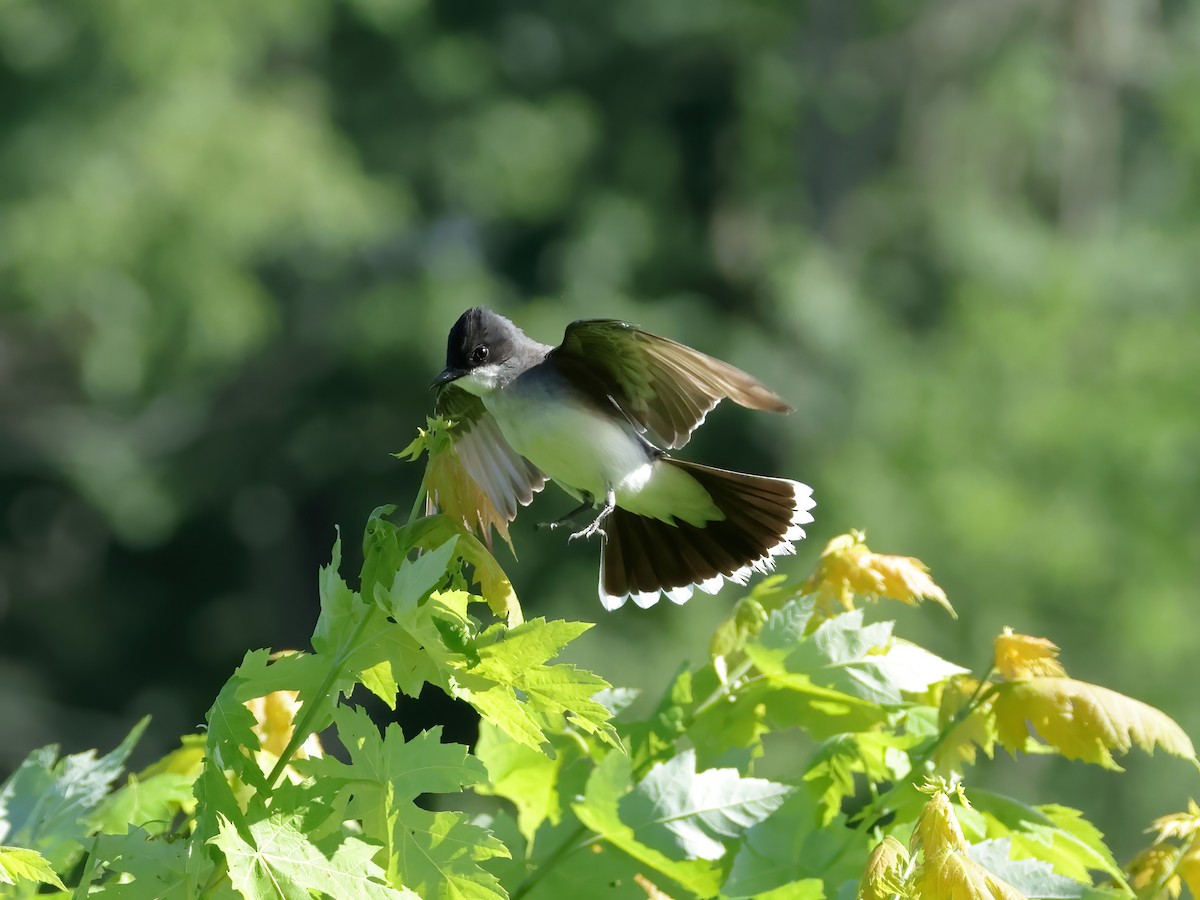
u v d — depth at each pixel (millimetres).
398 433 22969
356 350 22094
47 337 21266
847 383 20500
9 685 23500
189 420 23328
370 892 2283
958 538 17688
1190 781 15008
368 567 2541
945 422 19250
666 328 21812
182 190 20062
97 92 20141
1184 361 19281
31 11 19516
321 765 2445
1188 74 23875
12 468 22750
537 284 24281
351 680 2502
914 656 3104
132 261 20125
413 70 23578
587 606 18344
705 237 24109
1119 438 18500
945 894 2266
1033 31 24766
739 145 24938
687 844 2836
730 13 24703
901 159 24703
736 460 20531
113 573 24594
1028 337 19781
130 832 2479
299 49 23891
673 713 3211
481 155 23172
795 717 3148
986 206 23625
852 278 22953
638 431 4012
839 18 24875
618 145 24859
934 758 2975
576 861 2980
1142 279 21188
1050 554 17500
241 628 24453
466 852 2389
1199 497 18375
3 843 2932
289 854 2283
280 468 23453
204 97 20641
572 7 24906
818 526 18578
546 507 18984
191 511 23703
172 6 20094
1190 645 17500
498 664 2412
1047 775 14781
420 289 22375
